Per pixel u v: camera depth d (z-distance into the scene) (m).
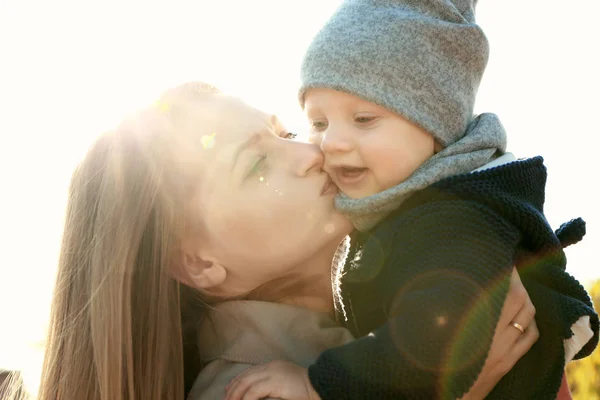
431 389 1.66
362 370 1.68
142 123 2.20
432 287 1.76
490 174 1.97
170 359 2.10
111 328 2.03
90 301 2.08
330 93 2.08
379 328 1.76
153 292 2.07
